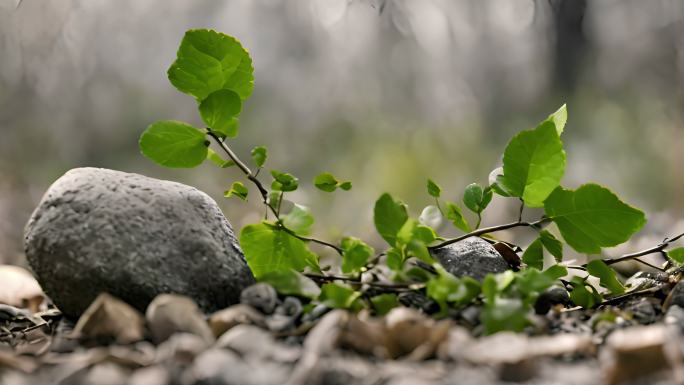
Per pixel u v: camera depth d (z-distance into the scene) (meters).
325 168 3.23
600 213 0.80
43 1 3.28
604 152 3.13
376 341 0.72
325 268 0.89
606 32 3.44
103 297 0.76
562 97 3.44
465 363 0.71
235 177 2.85
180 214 0.81
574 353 0.72
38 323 0.84
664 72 3.38
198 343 0.72
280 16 3.53
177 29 3.51
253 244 0.83
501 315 0.75
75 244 0.80
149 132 0.83
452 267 0.83
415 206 2.85
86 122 3.34
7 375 0.70
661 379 0.68
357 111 3.43
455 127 3.39
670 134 3.14
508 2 3.47
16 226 2.03
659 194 2.74
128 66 3.46
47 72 3.33
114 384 0.70
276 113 3.42
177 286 0.80
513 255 0.85
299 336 0.76
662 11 3.40
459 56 3.51
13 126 3.22
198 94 0.84
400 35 3.51
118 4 3.46
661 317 0.78
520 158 0.81
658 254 1.03
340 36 3.53
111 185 0.81
